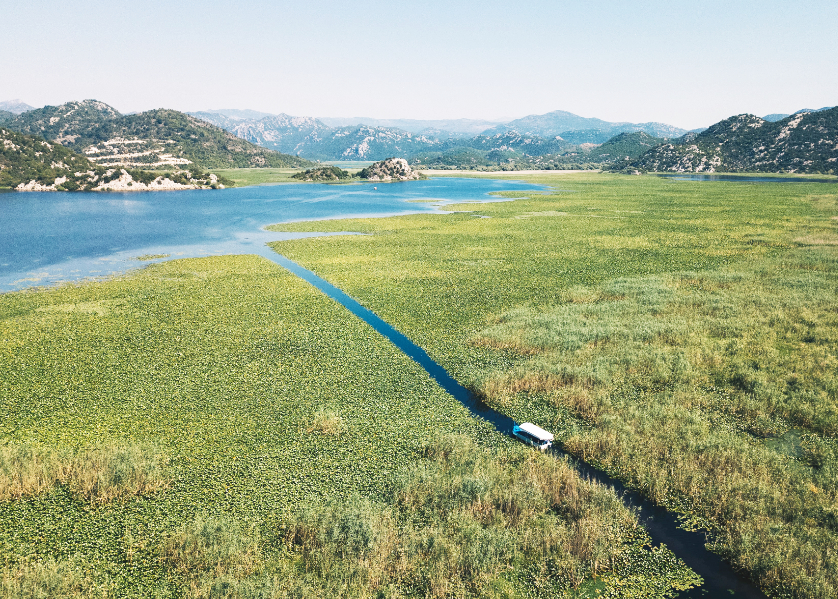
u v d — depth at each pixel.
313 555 25.83
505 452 34.97
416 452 35.19
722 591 24.58
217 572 24.78
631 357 48.88
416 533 27.39
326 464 33.72
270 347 52.38
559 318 59.78
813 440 36.38
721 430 37.44
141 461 32.59
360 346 52.75
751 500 29.61
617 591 24.58
